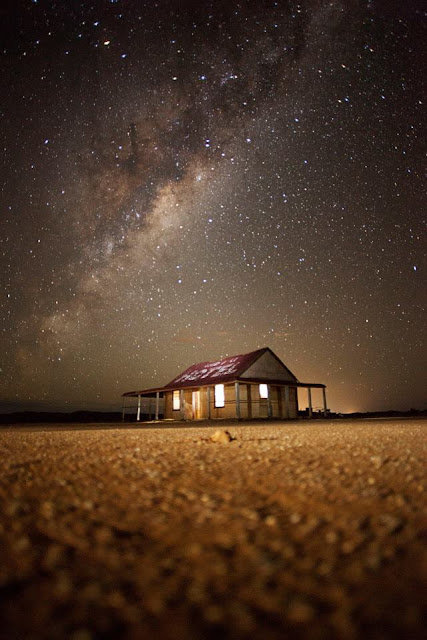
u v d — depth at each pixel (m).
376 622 1.29
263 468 3.58
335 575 1.64
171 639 1.22
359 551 1.86
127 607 1.41
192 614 1.36
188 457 4.26
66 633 1.25
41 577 1.67
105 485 3.15
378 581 1.58
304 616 1.33
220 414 21.61
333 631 1.25
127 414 34.22
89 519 2.38
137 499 2.76
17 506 2.57
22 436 7.86
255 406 21.44
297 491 2.85
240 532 2.12
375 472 3.38
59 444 5.89
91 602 1.45
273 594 1.49
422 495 2.69
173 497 2.77
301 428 9.45
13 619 1.34
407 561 1.75
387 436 6.50
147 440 6.33
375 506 2.50
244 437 6.50
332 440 5.77
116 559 1.83
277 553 1.86
